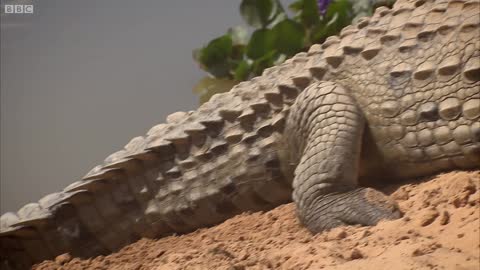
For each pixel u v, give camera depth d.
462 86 13.90
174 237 17.23
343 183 14.77
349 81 15.47
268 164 16.25
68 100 28.72
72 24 28.00
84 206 17.53
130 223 17.42
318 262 12.20
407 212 13.65
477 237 11.60
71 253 17.59
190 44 28.94
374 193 14.36
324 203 14.69
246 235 15.43
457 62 13.97
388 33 15.16
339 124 15.05
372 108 15.11
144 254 16.50
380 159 15.34
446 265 10.99
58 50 28.19
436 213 12.77
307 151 15.25
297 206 15.12
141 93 29.08
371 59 15.21
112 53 28.73
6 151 28.50
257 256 13.41
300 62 16.64
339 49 15.80
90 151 29.08
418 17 14.98
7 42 27.58
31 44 27.80
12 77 28.09
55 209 17.53
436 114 14.26
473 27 13.95
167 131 17.64
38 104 28.52
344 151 14.85
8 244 17.72
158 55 28.98
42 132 28.64
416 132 14.58
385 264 11.45
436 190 13.84
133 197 17.36
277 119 16.05
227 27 28.95
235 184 16.59
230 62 24.88
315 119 15.30
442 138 14.23
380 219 13.73
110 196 17.45
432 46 14.45
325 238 13.65
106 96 28.95
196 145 16.95
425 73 14.36
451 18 14.43
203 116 17.27
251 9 24.52
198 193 16.88
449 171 14.70
